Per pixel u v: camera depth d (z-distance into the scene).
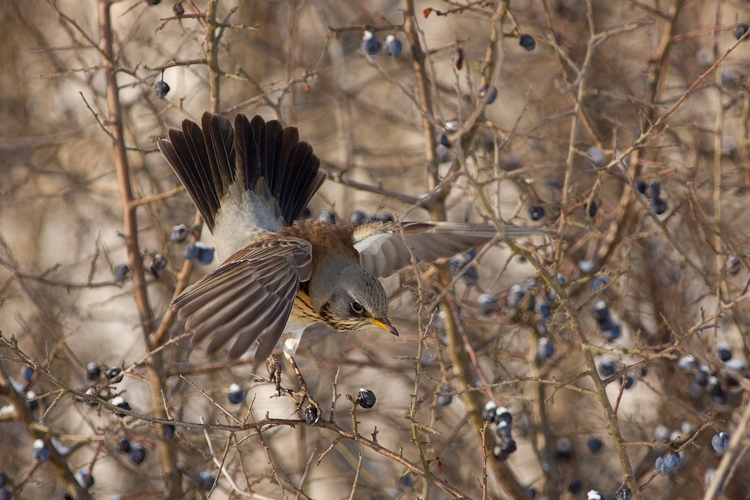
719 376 11.45
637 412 13.88
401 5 11.90
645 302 14.17
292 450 15.52
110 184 18.58
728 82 13.58
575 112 9.70
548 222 11.90
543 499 12.50
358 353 14.83
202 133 11.58
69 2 19.12
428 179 11.95
